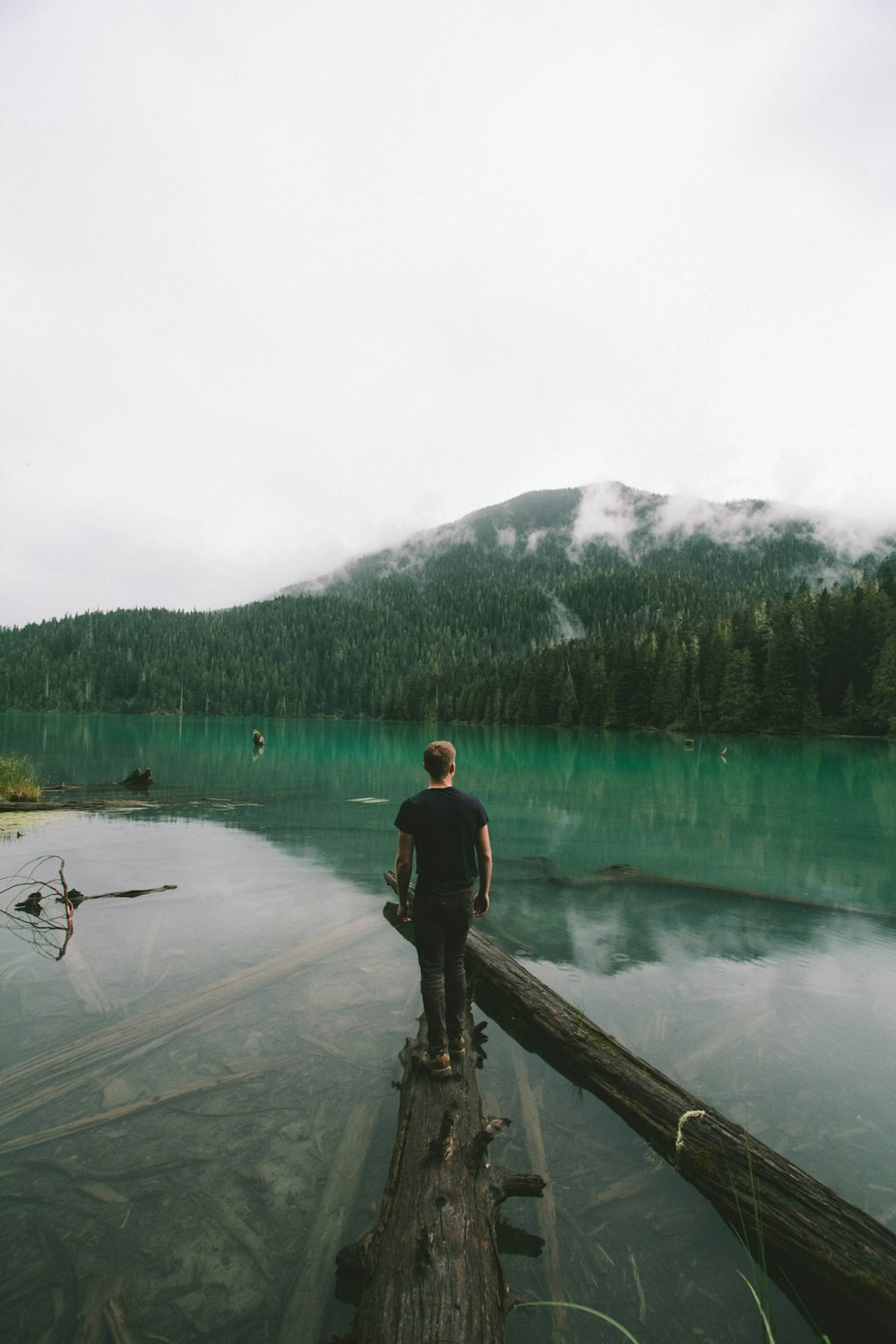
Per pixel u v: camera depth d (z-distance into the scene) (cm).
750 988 529
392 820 1383
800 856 1114
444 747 410
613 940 654
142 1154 308
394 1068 391
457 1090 354
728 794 2072
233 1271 244
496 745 5494
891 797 1994
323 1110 347
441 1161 286
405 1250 239
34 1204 275
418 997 495
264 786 2075
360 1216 271
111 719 10594
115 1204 276
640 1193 294
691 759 3859
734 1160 299
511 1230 270
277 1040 423
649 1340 220
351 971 545
